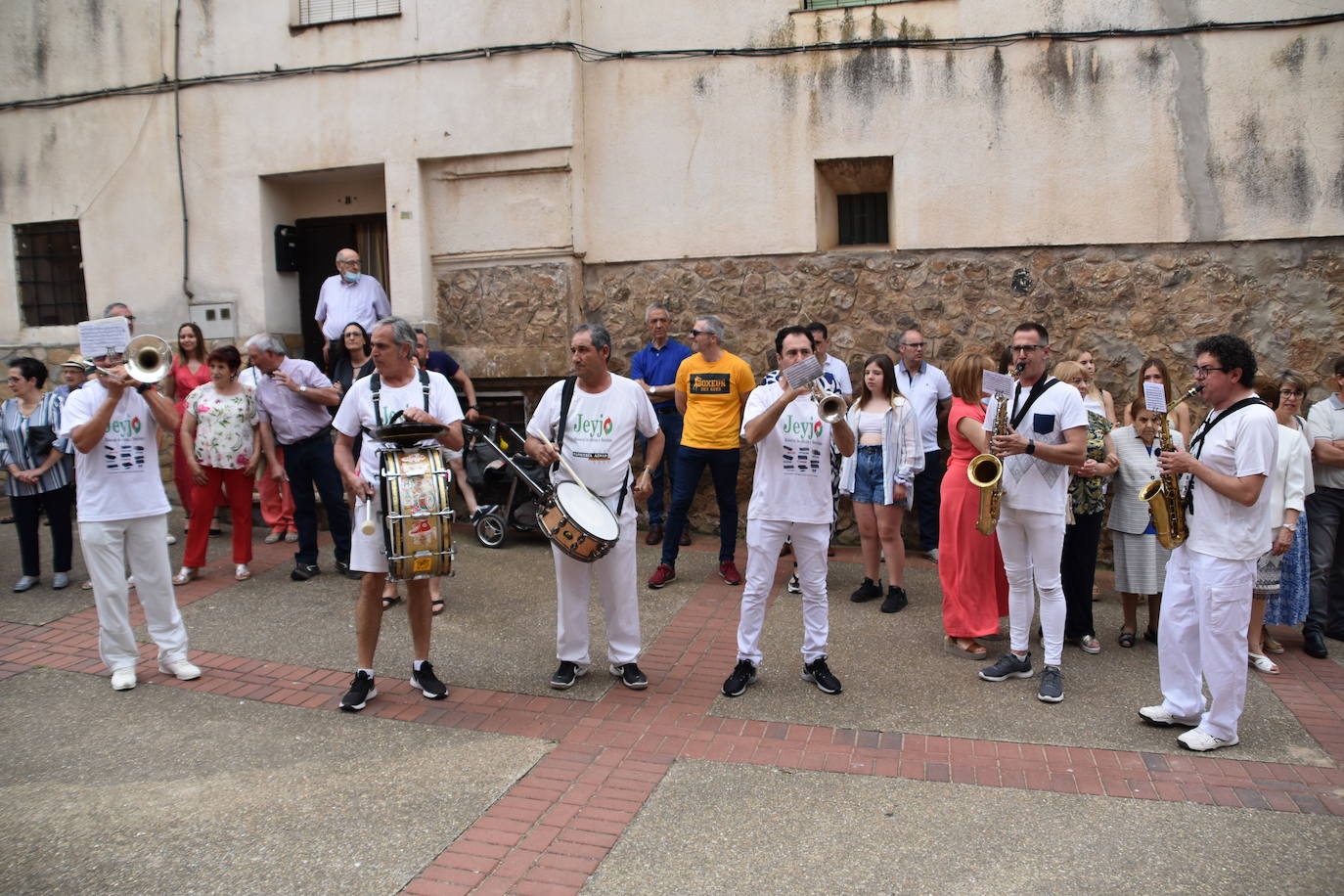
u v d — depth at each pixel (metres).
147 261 9.03
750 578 5.14
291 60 8.55
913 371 7.55
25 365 6.84
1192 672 4.64
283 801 4.04
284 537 8.21
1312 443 6.03
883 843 3.72
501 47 8.12
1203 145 7.32
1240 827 3.81
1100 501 5.73
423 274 8.41
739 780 4.23
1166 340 7.48
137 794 4.09
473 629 6.11
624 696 5.13
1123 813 3.93
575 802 4.04
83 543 5.15
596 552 4.78
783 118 7.94
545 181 8.20
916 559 7.78
